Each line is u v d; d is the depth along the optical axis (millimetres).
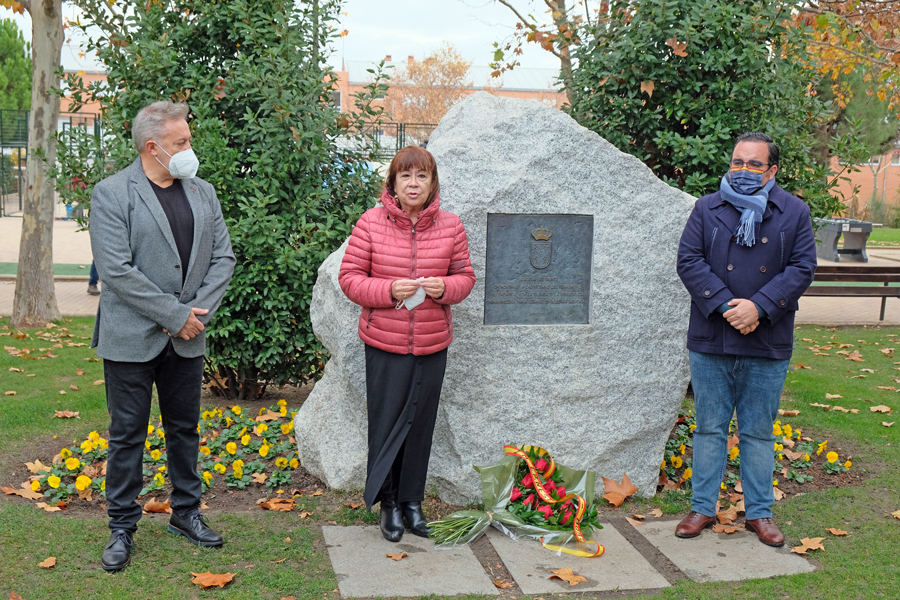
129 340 3107
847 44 12148
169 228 3150
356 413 4039
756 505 3727
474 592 3096
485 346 4000
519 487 3816
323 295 4215
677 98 5824
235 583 3080
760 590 3172
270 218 5340
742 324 3449
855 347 8781
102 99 5859
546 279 4078
